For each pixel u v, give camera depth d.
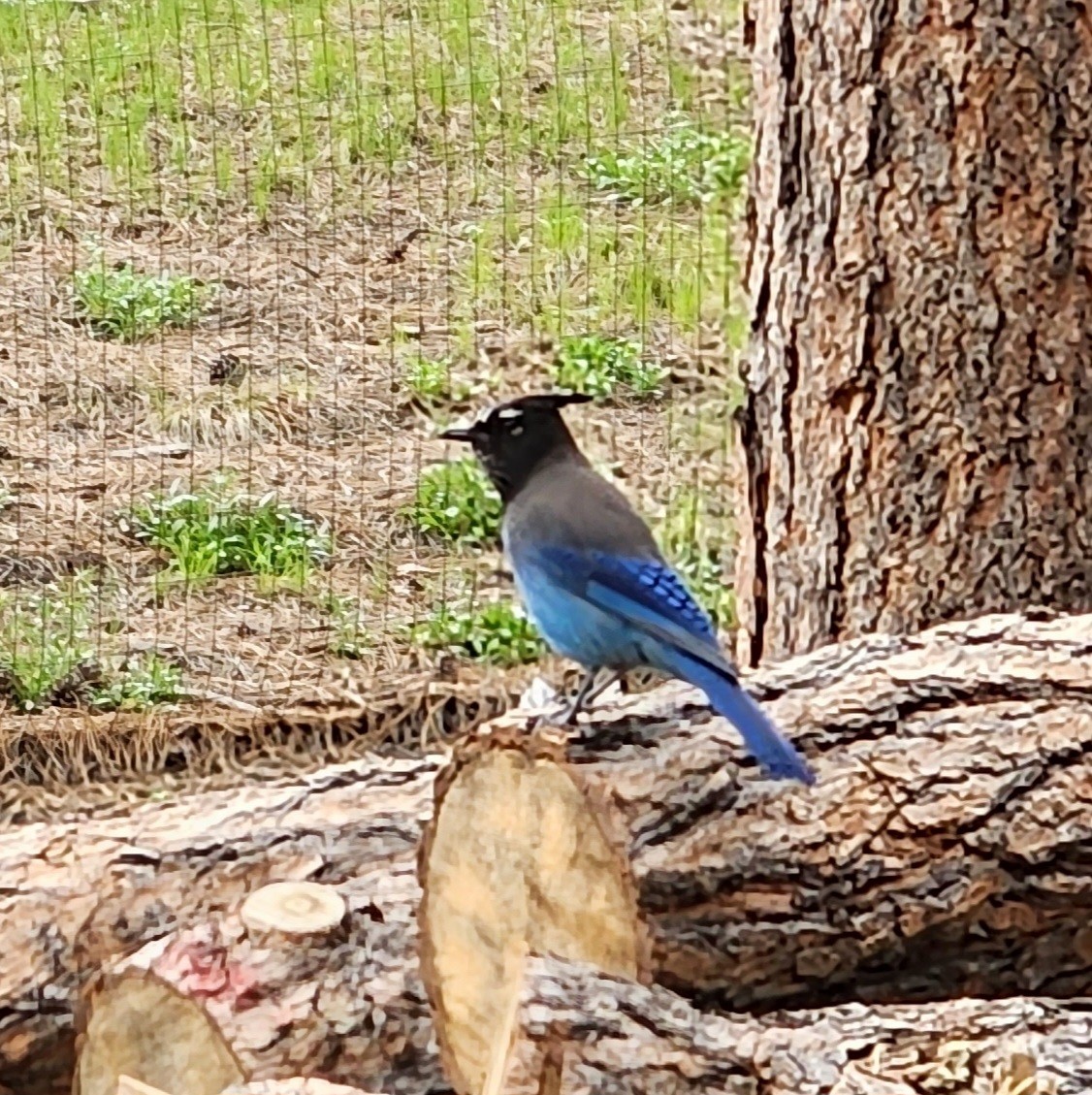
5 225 10.59
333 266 10.12
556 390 9.00
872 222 5.85
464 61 10.52
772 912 4.28
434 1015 4.40
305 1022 4.29
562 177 10.24
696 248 9.57
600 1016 3.85
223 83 10.64
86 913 4.87
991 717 4.55
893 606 5.98
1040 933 4.42
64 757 6.96
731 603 7.34
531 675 7.36
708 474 8.16
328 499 8.54
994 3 5.62
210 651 7.54
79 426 9.14
